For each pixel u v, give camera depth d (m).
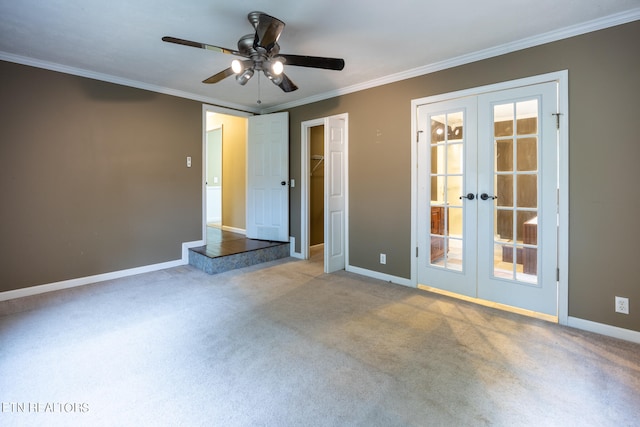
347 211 4.14
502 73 2.88
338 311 2.87
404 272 3.62
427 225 3.43
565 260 2.61
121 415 1.59
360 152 3.97
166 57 3.11
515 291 2.91
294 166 4.87
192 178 4.48
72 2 2.17
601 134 2.44
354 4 2.20
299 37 2.68
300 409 1.65
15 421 1.54
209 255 4.09
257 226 5.17
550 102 2.65
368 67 3.35
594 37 2.44
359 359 2.10
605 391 1.78
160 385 1.83
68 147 3.44
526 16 2.35
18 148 3.15
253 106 5.06
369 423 1.55
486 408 1.65
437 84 3.28
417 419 1.58
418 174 3.46
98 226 3.67
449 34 2.63
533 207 2.78
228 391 1.78
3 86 3.05
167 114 4.19
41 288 3.32
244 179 5.98
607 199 2.43
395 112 3.61
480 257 3.10
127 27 2.52
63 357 2.10
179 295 3.26
